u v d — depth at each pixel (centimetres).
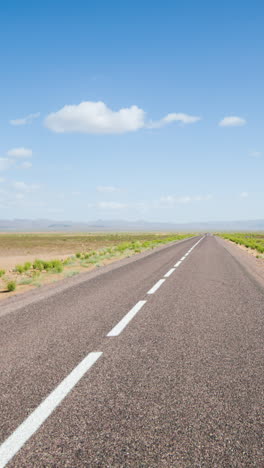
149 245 3931
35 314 706
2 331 579
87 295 917
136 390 344
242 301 815
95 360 432
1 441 260
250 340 514
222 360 429
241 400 321
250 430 271
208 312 703
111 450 247
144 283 1115
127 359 434
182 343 500
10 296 961
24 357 447
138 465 231
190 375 381
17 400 326
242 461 234
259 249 3028
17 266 1789
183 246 3638
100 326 599
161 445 252
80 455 242
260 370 395
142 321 630
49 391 344
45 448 251
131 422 283
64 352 464
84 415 296
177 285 1062
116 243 6538
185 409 304
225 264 1720
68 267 1866
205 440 258
